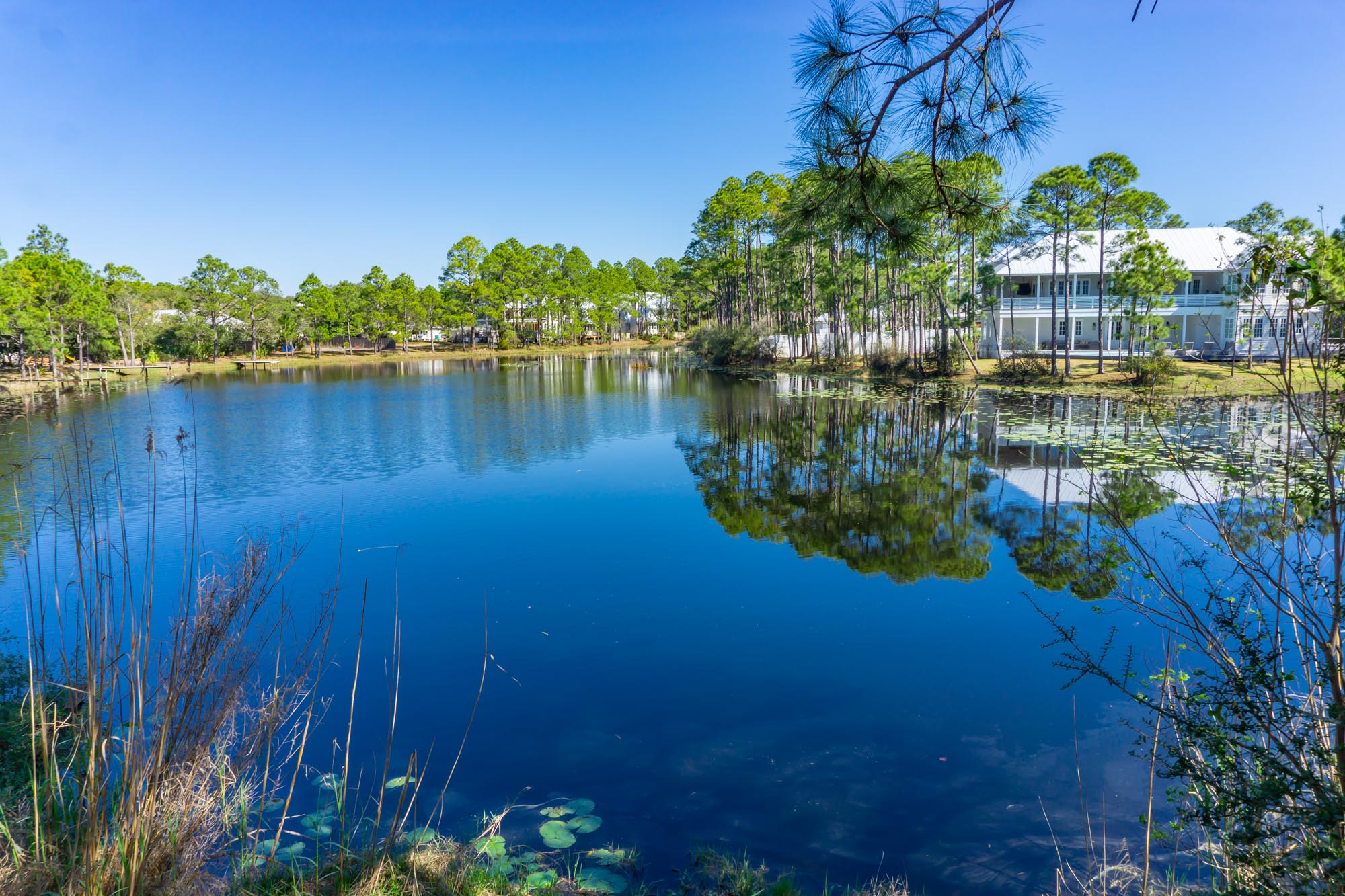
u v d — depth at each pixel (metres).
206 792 3.18
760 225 42.41
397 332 61.28
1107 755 4.51
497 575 8.16
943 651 6.09
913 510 10.88
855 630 6.56
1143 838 3.72
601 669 5.83
